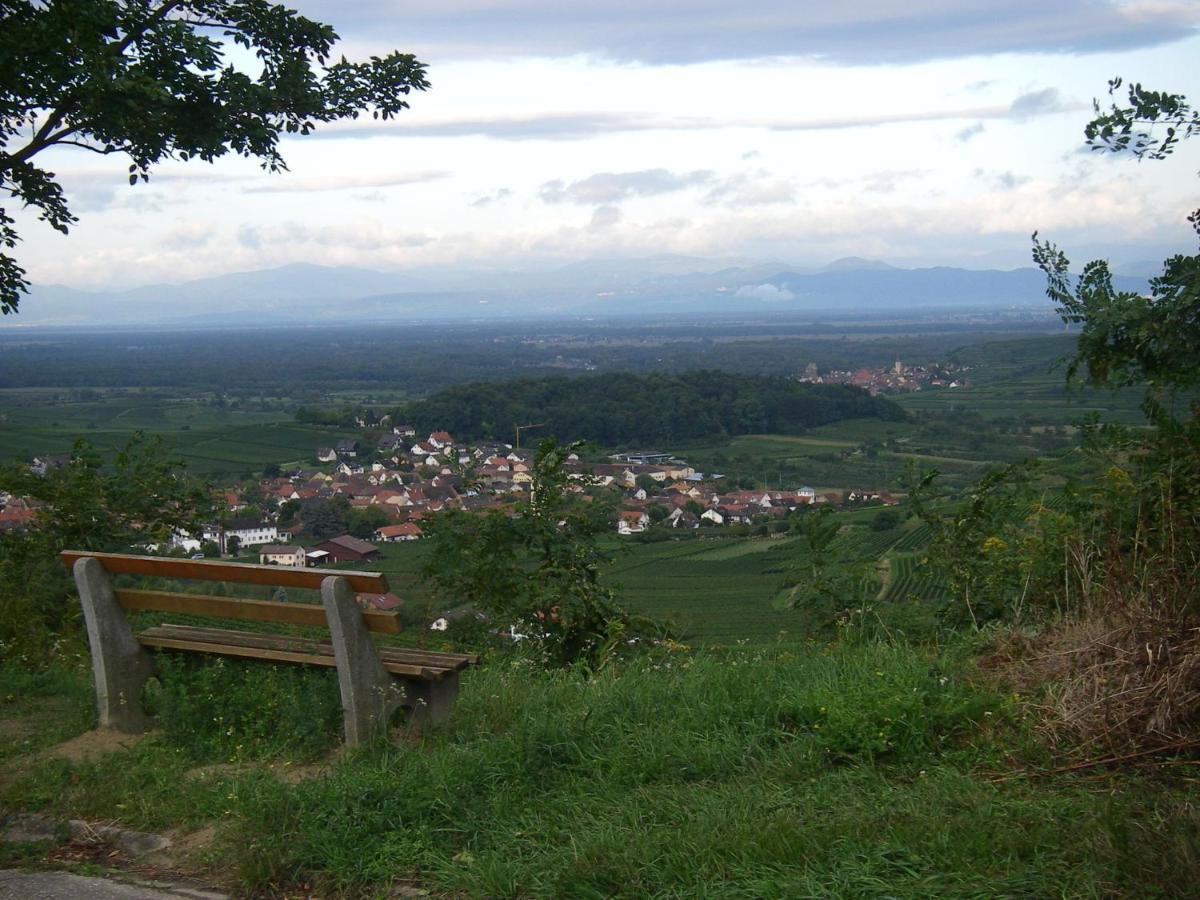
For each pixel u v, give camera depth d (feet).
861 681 15.43
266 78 36.96
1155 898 9.65
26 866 12.32
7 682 20.10
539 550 26.00
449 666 15.78
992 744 13.65
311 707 15.79
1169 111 17.95
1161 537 17.06
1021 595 20.11
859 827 11.37
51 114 34.09
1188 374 18.15
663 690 16.63
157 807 13.50
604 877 10.93
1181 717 13.12
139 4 34.37
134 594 16.79
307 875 11.81
